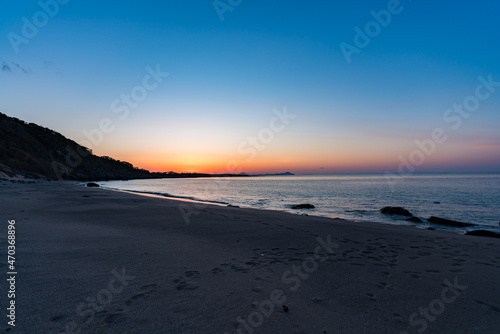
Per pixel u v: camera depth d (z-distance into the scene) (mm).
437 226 12234
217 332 2611
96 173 97812
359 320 2959
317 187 52844
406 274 4520
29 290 3393
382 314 3113
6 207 11375
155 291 3537
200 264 4766
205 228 8258
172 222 9188
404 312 3182
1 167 43938
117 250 5453
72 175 74312
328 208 19000
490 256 5773
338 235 7629
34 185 32812
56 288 3490
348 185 60094
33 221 8430
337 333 2686
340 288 3848
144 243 6129
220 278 4105
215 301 3303
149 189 44188
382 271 4641
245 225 8930
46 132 85188
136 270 4332
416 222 12984
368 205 21250
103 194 21578
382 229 8844
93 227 7852
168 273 4254
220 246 6133
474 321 3010
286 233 7738
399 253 5887
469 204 21781
